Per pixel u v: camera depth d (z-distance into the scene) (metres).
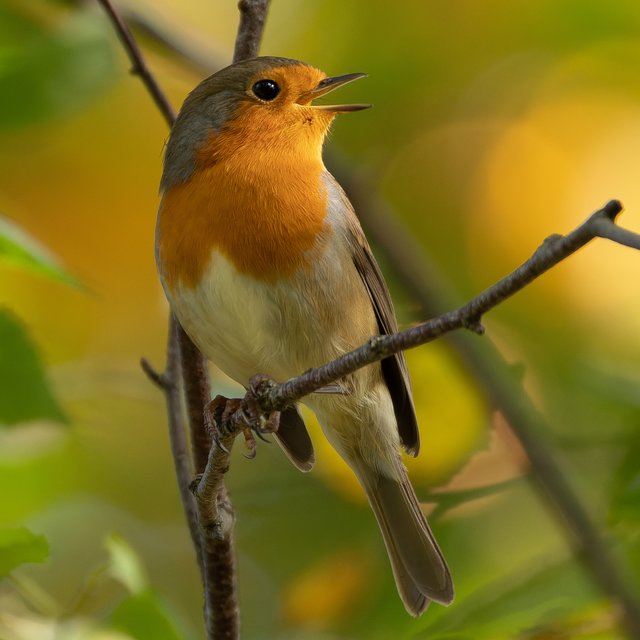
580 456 10.13
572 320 12.12
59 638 7.43
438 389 9.95
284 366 8.27
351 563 10.13
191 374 7.89
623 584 7.89
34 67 9.80
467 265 12.83
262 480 11.04
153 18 11.52
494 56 12.82
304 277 8.01
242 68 8.46
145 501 12.41
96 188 12.54
